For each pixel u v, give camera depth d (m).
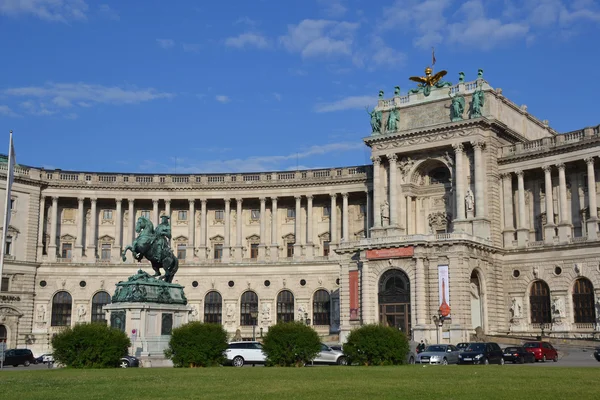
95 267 116.00
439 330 87.88
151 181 120.50
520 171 99.81
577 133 95.44
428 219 104.75
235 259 118.69
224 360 53.28
